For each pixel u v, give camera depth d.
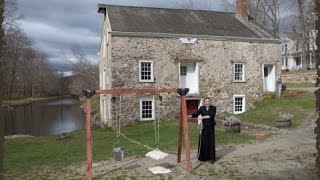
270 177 9.12
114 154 11.97
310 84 36.00
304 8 43.53
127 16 25.12
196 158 11.91
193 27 25.81
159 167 10.63
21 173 10.77
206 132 11.16
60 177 10.03
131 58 23.23
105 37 26.41
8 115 43.69
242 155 12.13
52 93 95.06
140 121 23.42
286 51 62.69
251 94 26.56
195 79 25.08
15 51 55.66
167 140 16.53
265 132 17.69
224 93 25.66
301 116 21.58
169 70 24.14
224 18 28.70
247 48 26.39
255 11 49.06
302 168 9.87
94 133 21.19
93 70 62.88
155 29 24.14
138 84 23.41
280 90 27.39
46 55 88.44
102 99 28.47
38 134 27.05
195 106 25.28
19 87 72.50
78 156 13.41
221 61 25.55
